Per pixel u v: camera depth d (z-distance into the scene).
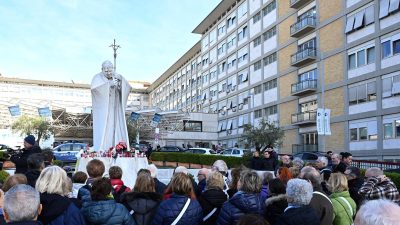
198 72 71.62
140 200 4.59
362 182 6.75
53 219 3.85
